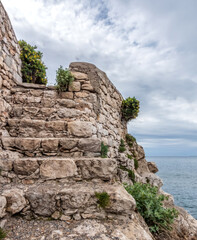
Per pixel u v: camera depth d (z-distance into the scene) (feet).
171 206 17.83
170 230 9.54
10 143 8.80
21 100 12.58
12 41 13.57
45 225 5.52
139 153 24.30
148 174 22.07
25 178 7.11
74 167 7.43
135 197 9.32
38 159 7.41
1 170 7.02
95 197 6.22
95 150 9.54
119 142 20.93
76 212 6.01
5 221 5.43
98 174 7.48
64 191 6.18
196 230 13.20
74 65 15.06
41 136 10.58
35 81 19.10
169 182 156.66
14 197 5.78
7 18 12.50
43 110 12.07
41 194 6.05
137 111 22.53
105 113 16.67
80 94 14.17
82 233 5.14
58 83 13.83
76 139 9.41
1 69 11.41
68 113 12.32
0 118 10.19
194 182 156.46
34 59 16.92
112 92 19.60
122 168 17.53
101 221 5.90
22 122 10.56
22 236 4.92
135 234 5.34
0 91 10.94
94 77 14.98
